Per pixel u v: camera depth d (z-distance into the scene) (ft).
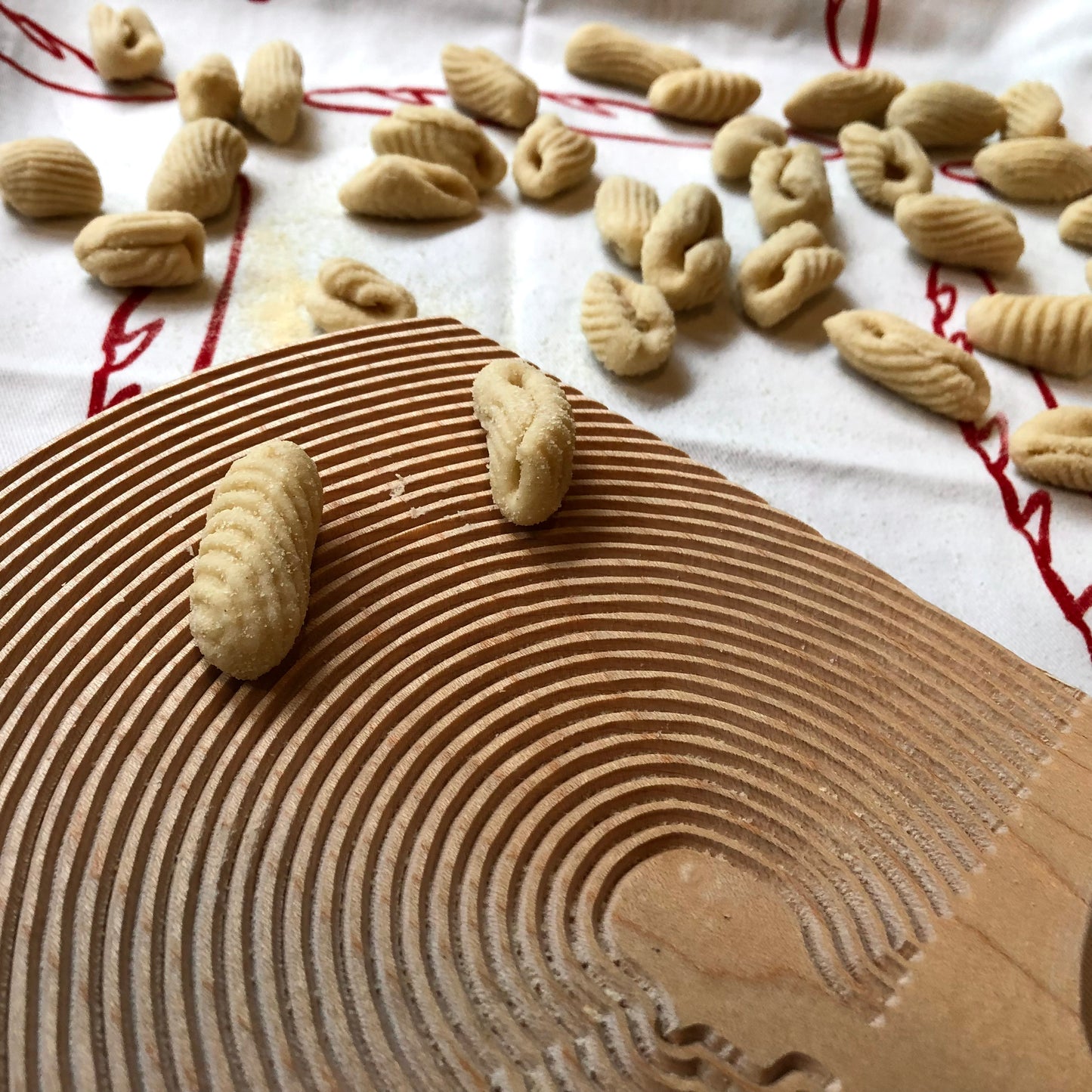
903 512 0.61
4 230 0.67
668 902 0.43
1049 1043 0.40
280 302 0.66
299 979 0.38
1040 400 0.65
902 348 0.64
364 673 0.44
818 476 0.62
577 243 0.72
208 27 0.81
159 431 0.48
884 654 0.48
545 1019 0.39
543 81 0.83
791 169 0.72
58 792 0.40
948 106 0.78
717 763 0.45
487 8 0.85
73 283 0.65
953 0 0.86
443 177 0.71
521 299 0.68
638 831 0.44
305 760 0.42
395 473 0.49
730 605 0.49
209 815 0.41
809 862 0.44
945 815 0.44
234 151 0.70
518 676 0.46
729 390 0.65
